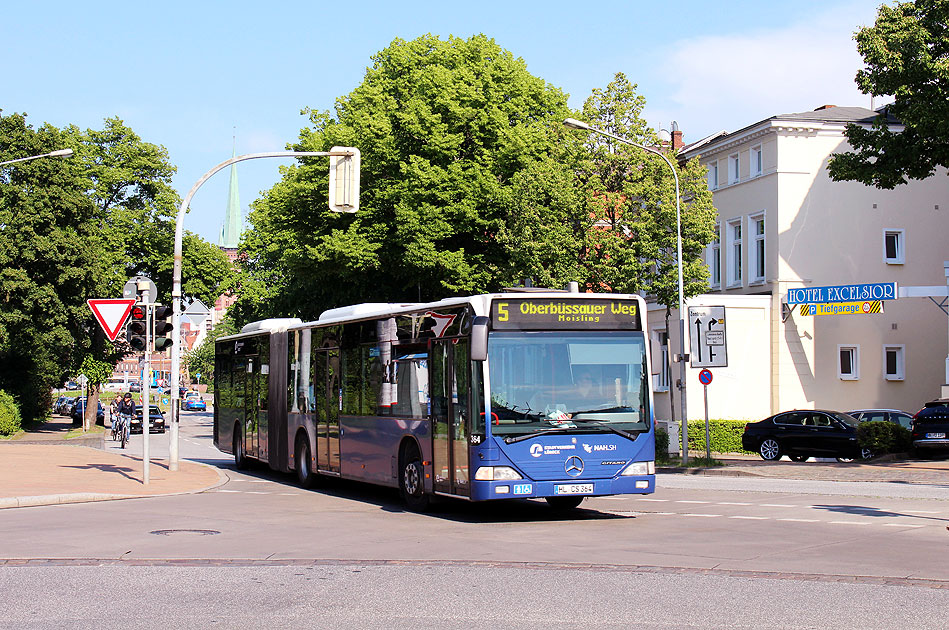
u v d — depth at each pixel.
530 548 11.96
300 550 11.91
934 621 7.81
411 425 16.97
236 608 8.49
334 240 36.44
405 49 39.78
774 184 40.19
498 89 37.62
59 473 23.72
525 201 34.31
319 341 21.34
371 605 8.57
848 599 8.66
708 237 35.78
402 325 17.47
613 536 13.07
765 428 31.94
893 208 40.97
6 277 48.62
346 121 38.84
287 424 23.03
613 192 36.09
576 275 34.50
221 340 29.44
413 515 16.16
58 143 51.59
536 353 15.12
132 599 8.90
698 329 29.75
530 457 14.82
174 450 25.36
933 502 18.11
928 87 27.28
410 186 35.94
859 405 40.38
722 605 8.45
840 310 38.38
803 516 15.52
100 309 21.53
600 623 7.80
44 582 9.75
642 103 36.22
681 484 23.66
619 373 15.48
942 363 41.41
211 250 63.38
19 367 54.19
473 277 36.06
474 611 8.28
